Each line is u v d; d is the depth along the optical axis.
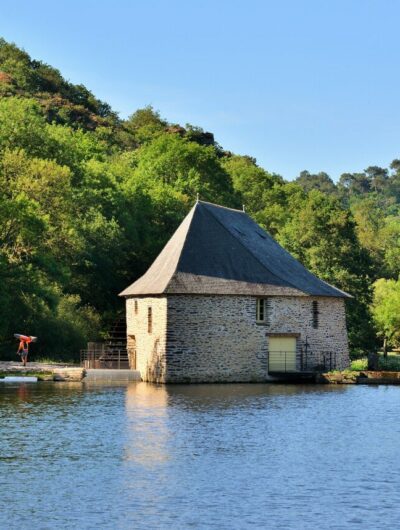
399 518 21.25
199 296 53.78
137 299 57.97
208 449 29.12
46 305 62.44
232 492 23.48
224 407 39.72
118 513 21.48
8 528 20.30
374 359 61.31
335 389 49.78
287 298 56.53
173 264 55.06
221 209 61.72
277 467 26.53
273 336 55.81
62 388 48.28
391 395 46.06
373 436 31.98
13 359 62.91
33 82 164.00
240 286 54.84
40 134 75.81
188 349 53.47
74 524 20.62
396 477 25.34
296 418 36.41
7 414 36.50
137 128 176.50
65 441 30.20
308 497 23.08
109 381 54.47
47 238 64.12
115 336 68.56
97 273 73.06
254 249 59.06
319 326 58.75
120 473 25.42
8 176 65.38
